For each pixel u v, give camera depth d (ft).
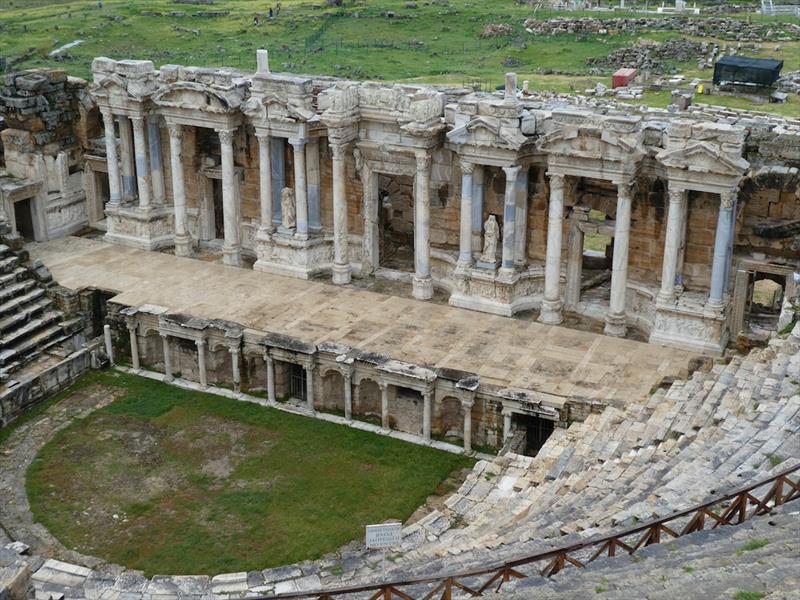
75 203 221.25
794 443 107.86
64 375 173.27
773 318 180.55
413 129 176.24
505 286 178.50
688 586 68.33
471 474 131.03
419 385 155.63
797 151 161.58
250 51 373.61
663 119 176.24
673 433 127.34
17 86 211.20
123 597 108.47
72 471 150.20
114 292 188.24
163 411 166.61
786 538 77.66
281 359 165.68
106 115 205.98
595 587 71.67
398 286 192.54
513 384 155.43
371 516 139.64
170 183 213.05
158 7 448.65
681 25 402.52
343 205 189.47
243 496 144.05
